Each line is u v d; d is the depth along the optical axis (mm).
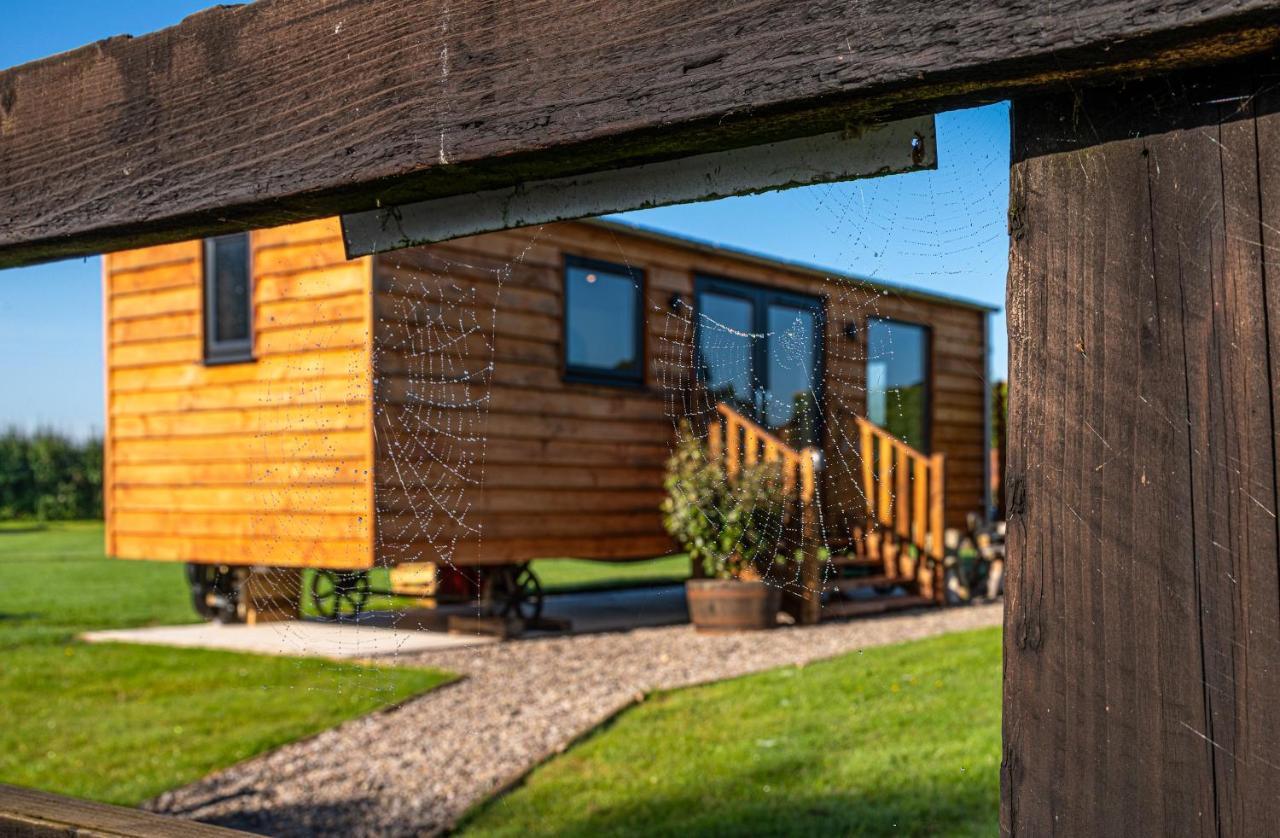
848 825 3232
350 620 6449
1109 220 688
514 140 854
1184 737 660
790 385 9336
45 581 12453
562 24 835
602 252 8047
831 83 716
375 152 930
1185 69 662
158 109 1072
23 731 4836
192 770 4191
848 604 8117
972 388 12188
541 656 6531
